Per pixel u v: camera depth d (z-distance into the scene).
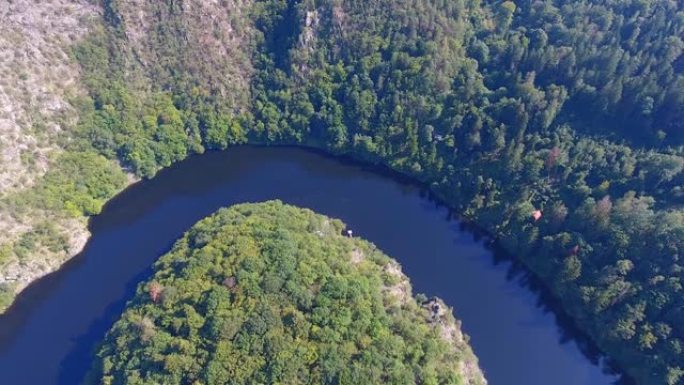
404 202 187.75
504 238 170.62
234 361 116.25
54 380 139.25
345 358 117.81
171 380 116.06
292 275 130.25
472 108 188.00
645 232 146.25
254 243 139.38
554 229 161.75
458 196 184.12
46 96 180.38
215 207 184.62
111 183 184.75
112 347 129.75
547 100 180.75
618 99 174.00
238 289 127.06
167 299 130.12
